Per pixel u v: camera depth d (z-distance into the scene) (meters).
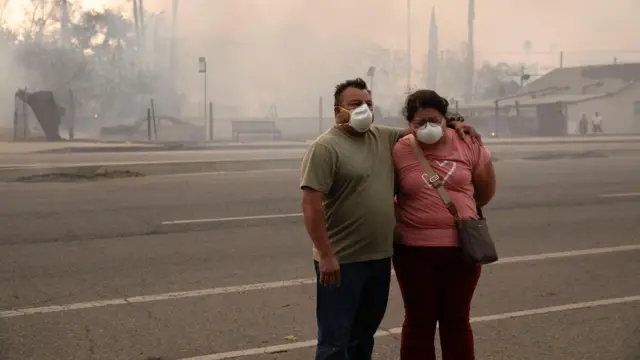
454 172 3.67
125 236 8.47
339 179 3.60
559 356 4.68
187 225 9.17
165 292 6.11
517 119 37.69
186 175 14.89
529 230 8.95
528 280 6.56
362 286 3.68
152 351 4.73
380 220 3.62
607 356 4.68
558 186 13.31
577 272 6.87
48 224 9.20
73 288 6.23
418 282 3.73
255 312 5.56
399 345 4.88
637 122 45.44
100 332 5.10
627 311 5.65
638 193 12.38
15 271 6.82
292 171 15.73
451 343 3.79
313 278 6.59
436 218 3.65
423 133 3.57
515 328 5.23
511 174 15.48
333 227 3.67
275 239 8.34
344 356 3.69
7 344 4.85
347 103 3.60
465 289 3.75
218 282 6.44
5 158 19.08
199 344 4.86
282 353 4.71
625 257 7.51
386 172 3.69
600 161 19.14
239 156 20.12
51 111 28.44
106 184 13.27
